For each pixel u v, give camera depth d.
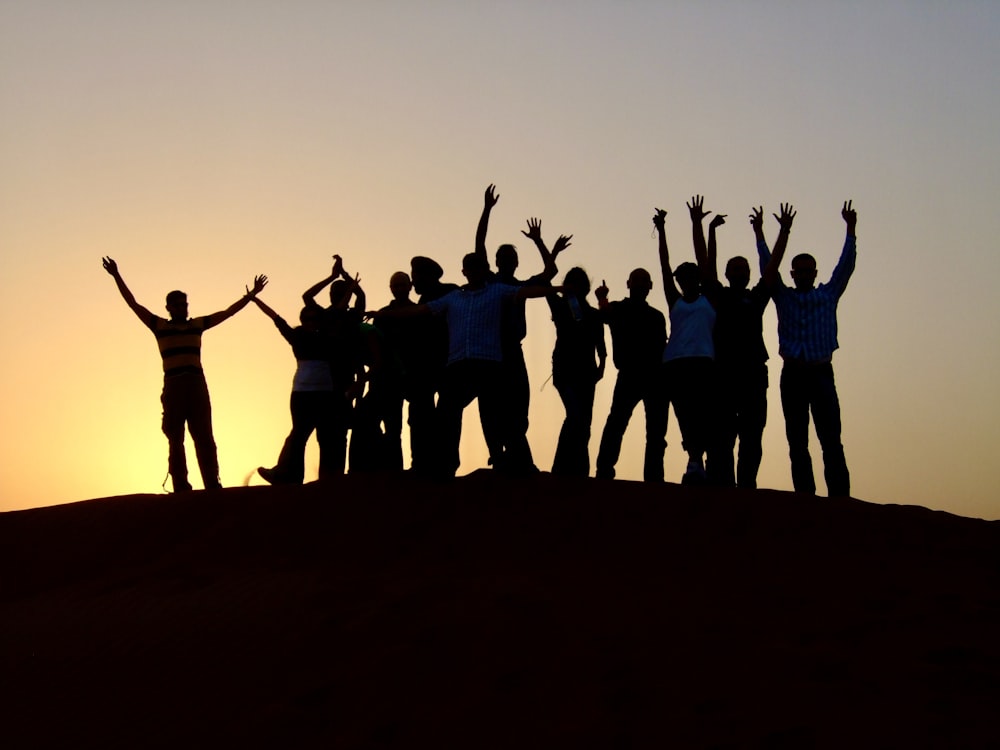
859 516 9.99
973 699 6.47
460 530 9.88
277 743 6.45
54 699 7.24
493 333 10.60
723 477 11.29
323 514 10.40
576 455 11.77
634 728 6.31
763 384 11.70
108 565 10.23
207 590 9.02
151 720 6.84
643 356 11.95
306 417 12.35
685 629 7.58
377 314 11.28
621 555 9.30
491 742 6.28
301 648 7.60
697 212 11.98
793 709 6.39
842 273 11.81
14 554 10.65
